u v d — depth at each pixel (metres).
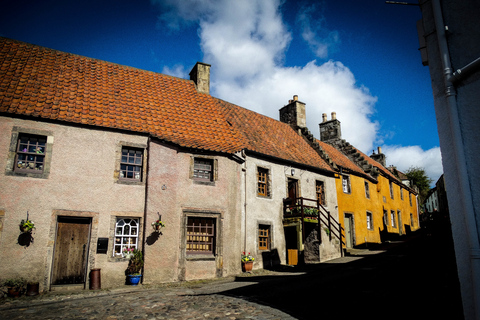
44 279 10.26
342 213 21.38
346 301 7.82
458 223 4.23
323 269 14.19
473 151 4.21
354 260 16.16
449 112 4.46
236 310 7.18
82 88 13.52
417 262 13.00
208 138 14.40
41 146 11.23
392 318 6.33
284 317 6.54
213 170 13.80
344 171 22.78
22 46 14.12
